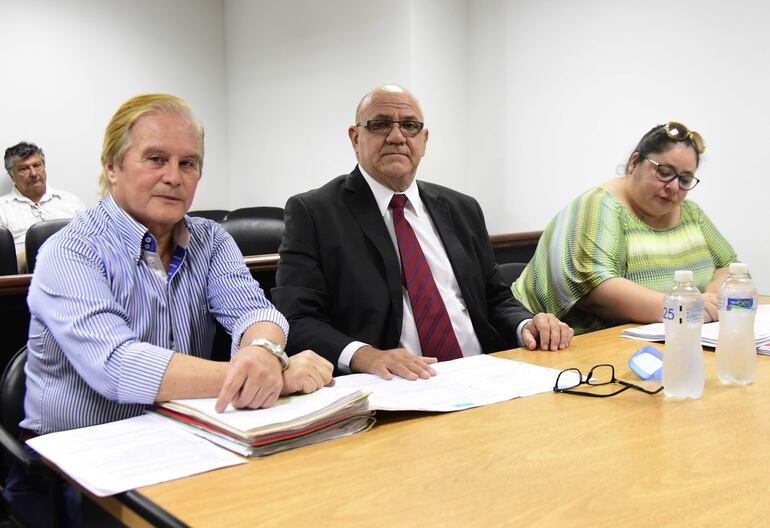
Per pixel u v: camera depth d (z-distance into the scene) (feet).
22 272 14.34
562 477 2.73
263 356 3.54
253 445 2.98
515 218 14.12
